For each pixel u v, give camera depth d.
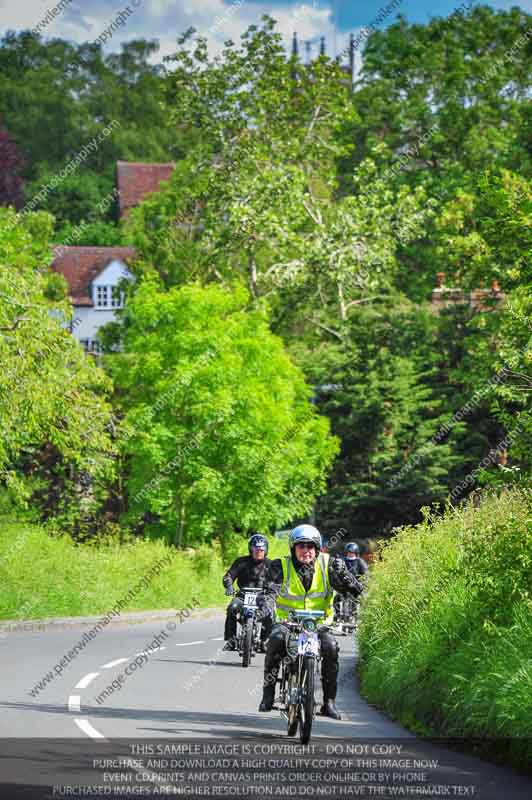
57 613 108.50
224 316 158.25
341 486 179.25
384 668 52.16
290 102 196.50
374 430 180.88
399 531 64.50
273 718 46.38
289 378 163.38
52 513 150.62
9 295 99.19
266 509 157.62
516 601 43.19
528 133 199.12
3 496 134.38
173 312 150.38
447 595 50.06
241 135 194.50
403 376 183.25
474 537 46.91
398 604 55.34
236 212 187.38
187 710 48.12
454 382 189.38
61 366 104.06
